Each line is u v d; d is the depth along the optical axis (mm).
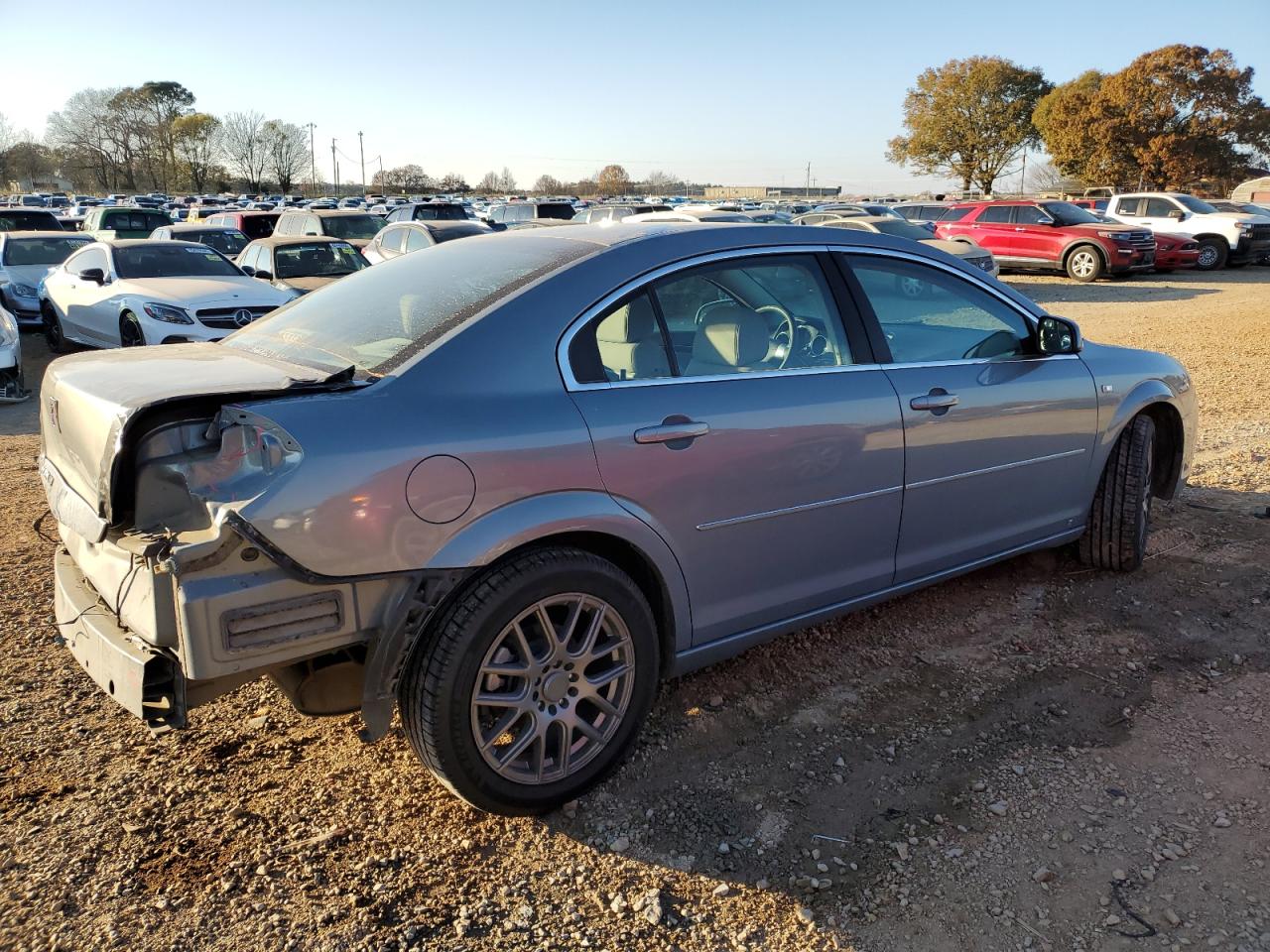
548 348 2727
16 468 6461
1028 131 55000
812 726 3248
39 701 3324
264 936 2289
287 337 3072
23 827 2654
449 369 2578
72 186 103875
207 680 2334
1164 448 4797
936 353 3674
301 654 2326
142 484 2318
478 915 2379
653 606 3027
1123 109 46406
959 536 3779
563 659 2695
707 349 3072
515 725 2766
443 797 2857
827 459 3221
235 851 2592
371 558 2342
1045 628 3979
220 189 98312
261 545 2193
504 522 2529
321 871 2527
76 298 11453
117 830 2658
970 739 3154
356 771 2984
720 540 3031
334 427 2330
